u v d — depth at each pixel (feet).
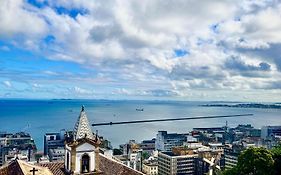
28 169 201.57
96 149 222.89
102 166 237.04
